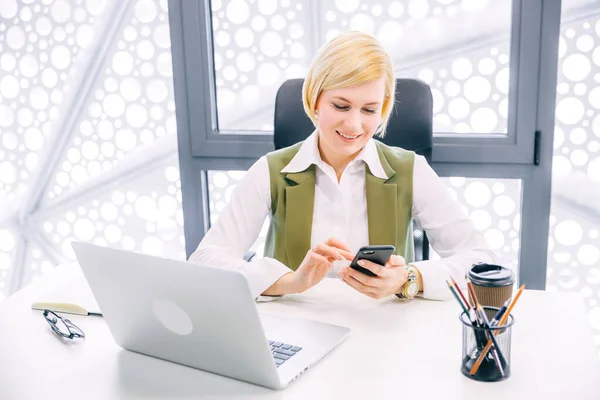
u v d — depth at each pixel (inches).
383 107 63.9
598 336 95.5
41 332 51.5
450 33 90.0
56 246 112.1
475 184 95.0
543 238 91.4
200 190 100.5
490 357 42.3
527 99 87.1
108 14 100.0
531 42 85.1
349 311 54.2
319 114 61.8
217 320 40.9
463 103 91.7
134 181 106.7
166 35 99.0
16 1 102.3
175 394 42.0
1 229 112.7
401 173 66.6
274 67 96.5
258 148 96.3
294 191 66.1
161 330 44.8
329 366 44.9
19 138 108.3
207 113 97.0
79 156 107.3
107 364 46.3
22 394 42.4
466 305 43.9
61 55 103.1
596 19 85.4
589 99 88.2
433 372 43.6
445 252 65.8
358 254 51.4
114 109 103.8
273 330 49.8
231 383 43.4
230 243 66.1
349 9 92.1
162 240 108.4
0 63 105.6
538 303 54.7
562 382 42.1
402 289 55.4
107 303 46.2
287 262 67.3
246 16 95.3
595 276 94.1
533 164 89.1
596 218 92.0
